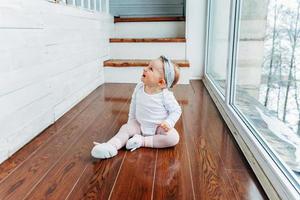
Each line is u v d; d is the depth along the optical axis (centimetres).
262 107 126
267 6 122
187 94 231
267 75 120
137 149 127
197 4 284
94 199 90
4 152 115
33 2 135
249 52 147
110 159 117
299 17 91
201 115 178
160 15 355
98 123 161
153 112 133
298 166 87
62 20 173
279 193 86
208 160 117
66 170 108
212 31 265
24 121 130
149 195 92
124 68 271
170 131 130
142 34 312
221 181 101
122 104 201
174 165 112
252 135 121
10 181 100
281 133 102
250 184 99
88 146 130
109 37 295
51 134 144
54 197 91
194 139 139
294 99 92
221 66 210
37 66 141
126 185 98
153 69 131
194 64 298
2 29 111
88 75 230
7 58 115
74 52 196
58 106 169
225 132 149
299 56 90
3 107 113
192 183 99
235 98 167
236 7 161
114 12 360
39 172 106
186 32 290
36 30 139
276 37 111
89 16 227
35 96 140
